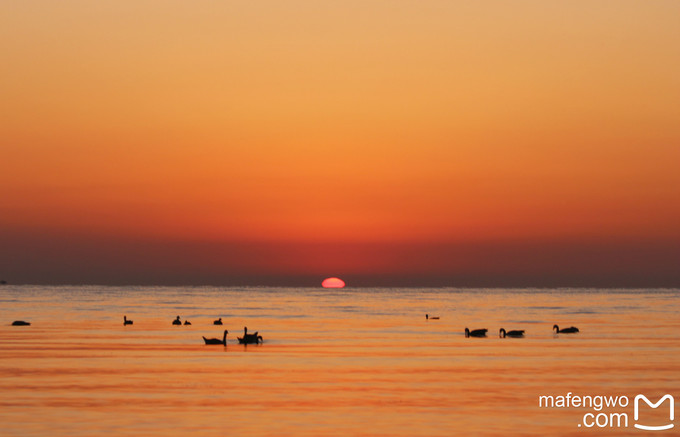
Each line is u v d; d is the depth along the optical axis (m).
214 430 46.97
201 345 96.12
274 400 56.28
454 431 47.22
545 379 66.06
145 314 182.12
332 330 128.38
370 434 46.25
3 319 153.25
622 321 157.25
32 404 54.09
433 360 80.00
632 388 61.38
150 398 56.69
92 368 72.19
